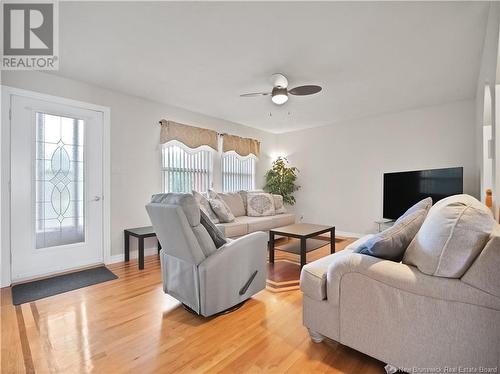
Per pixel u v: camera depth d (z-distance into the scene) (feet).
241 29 6.85
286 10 6.11
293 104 13.25
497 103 6.34
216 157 15.94
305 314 5.44
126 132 11.63
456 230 3.70
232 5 5.93
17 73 8.85
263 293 7.89
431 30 6.88
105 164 10.93
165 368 4.65
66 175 9.98
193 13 6.21
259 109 14.11
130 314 6.58
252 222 13.20
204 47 7.75
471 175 12.53
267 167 19.75
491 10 5.90
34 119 9.22
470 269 3.68
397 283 4.17
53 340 5.48
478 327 3.59
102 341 5.44
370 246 4.76
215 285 6.19
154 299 7.46
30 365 4.72
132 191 11.80
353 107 13.78
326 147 17.70
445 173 11.88
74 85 10.09
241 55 8.21
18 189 8.86
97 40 7.38
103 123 10.91
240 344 5.34
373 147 15.58
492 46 6.11
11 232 8.70
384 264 4.41
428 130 13.71
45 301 7.31
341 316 4.84
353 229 16.44
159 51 8.00
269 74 9.61
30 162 9.12
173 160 13.67
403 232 4.77
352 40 7.35
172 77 9.89
